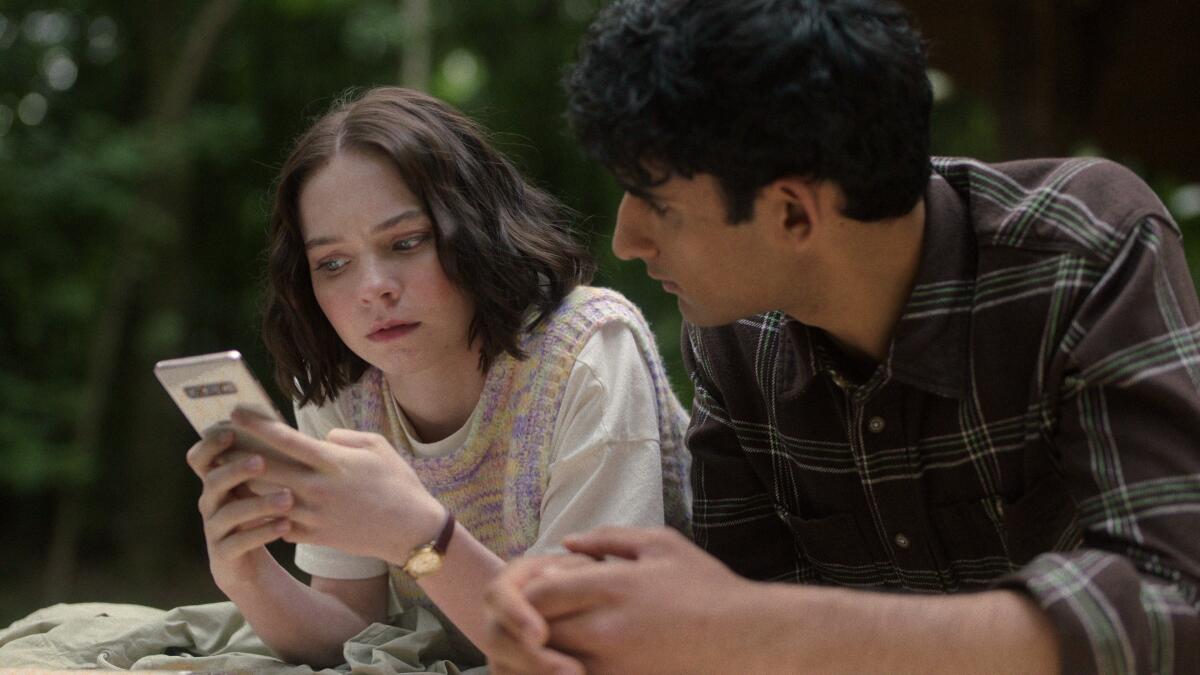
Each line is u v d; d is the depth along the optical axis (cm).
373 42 748
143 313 727
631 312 152
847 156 107
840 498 138
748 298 117
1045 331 113
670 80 105
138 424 701
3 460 640
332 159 142
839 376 128
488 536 153
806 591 98
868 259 117
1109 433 106
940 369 120
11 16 725
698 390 152
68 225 695
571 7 766
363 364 157
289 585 148
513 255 146
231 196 782
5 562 716
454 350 148
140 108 757
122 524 723
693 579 98
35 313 676
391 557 121
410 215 140
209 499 120
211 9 684
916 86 111
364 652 142
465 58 772
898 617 97
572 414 143
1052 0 415
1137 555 101
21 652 149
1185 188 726
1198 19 435
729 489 150
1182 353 108
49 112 734
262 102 784
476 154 151
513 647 97
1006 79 421
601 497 140
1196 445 104
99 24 750
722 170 107
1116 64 439
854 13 108
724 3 106
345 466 118
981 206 121
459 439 151
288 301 151
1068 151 430
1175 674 97
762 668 96
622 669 97
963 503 127
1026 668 97
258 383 113
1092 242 113
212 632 159
